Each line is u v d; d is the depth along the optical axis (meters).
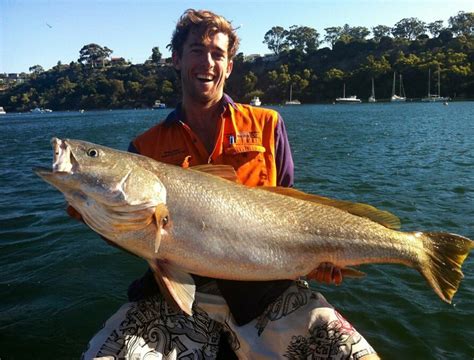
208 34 1.25
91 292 1.91
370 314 1.71
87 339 1.58
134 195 1.06
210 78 1.27
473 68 32.03
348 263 1.21
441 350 1.50
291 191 1.24
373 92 34.69
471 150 6.32
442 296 1.19
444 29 40.19
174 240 1.09
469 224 2.71
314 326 1.20
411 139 8.22
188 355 1.20
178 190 1.10
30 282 2.00
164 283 1.07
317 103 37.16
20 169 5.59
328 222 1.20
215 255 1.11
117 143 8.81
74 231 2.71
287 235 1.16
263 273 1.15
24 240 2.57
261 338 1.22
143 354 1.15
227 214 1.12
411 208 3.11
